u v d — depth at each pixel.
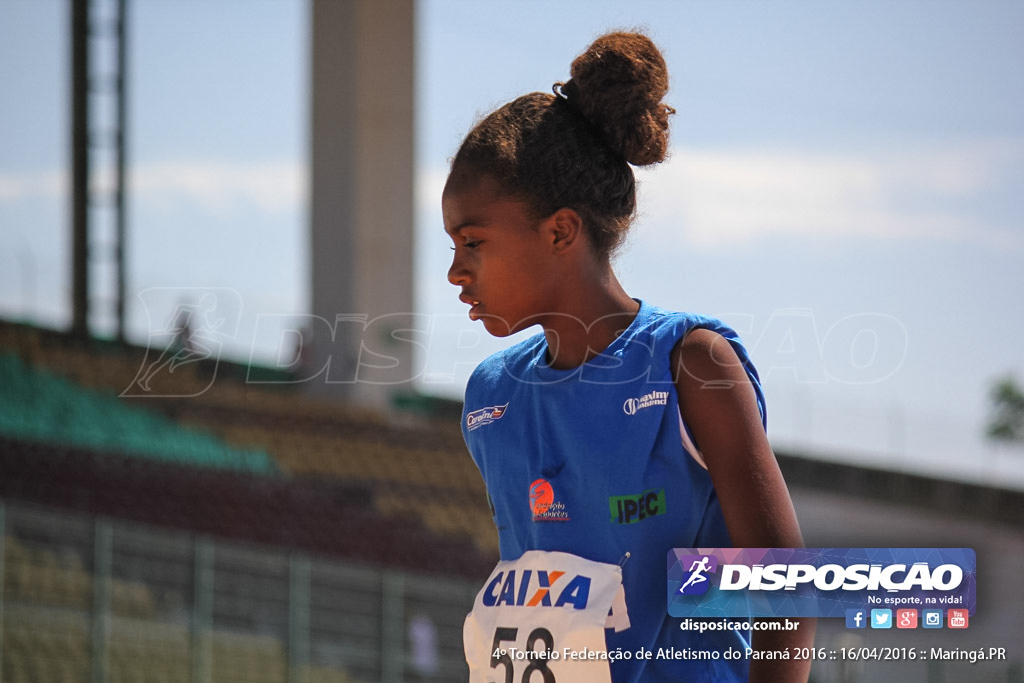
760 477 4.58
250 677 36.62
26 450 46.84
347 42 66.50
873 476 58.03
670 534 4.75
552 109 5.04
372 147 66.81
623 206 5.11
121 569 39.78
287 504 47.53
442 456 55.75
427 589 39.38
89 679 34.88
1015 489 57.50
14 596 37.50
